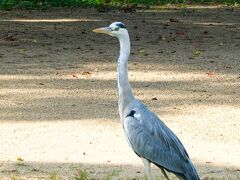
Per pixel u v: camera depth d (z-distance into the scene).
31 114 13.92
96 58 20.03
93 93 15.72
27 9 33.12
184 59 19.91
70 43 22.86
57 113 13.99
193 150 11.89
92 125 13.19
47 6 34.31
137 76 17.58
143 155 9.28
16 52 20.86
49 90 15.91
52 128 12.99
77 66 18.77
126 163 11.20
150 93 15.75
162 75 17.72
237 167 11.09
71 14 31.28
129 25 27.55
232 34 25.41
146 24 27.97
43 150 11.80
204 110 14.36
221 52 21.20
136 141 9.29
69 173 10.66
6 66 18.58
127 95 9.56
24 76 17.34
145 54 20.69
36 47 21.91
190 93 15.79
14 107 14.45
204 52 21.19
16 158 11.38
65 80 17.00
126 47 9.63
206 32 25.72
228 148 12.02
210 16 31.39
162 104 14.80
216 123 13.45
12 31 25.39
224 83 16.84
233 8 35.50
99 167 10.97
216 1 38.69
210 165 11.17
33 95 15.43
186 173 9.04
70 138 12.44
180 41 23.52
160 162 9.16
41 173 10.67
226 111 14.30
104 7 34.56
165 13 32.53
